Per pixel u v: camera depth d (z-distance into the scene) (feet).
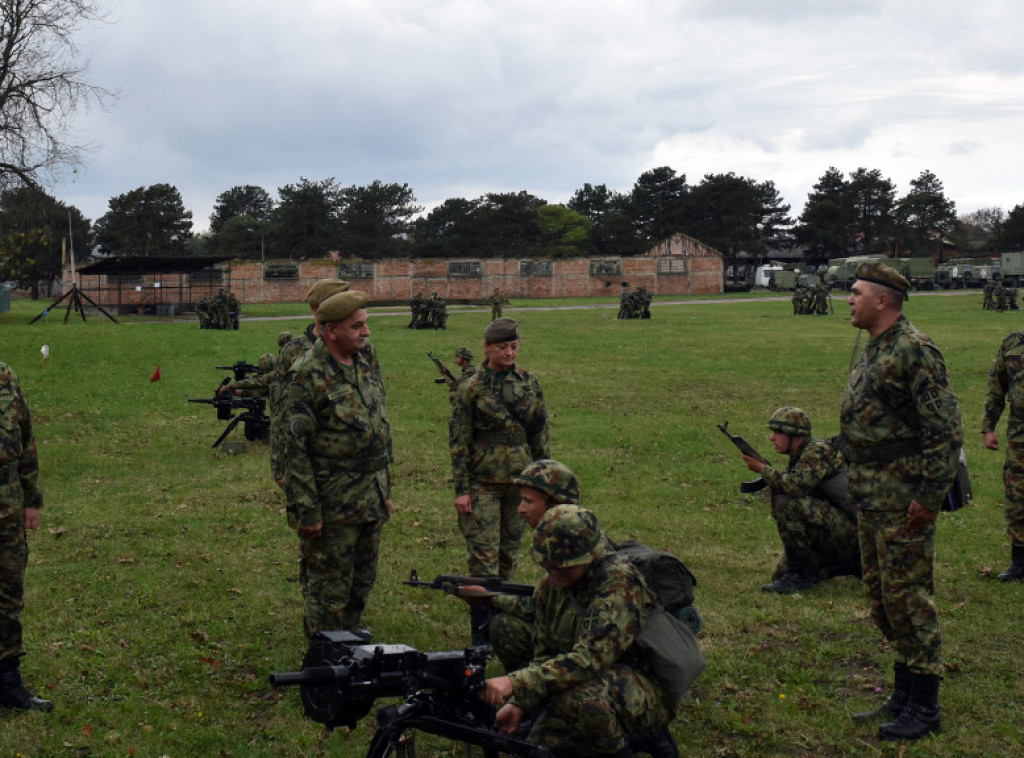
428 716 12.89
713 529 30.07
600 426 50.34
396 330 124.36
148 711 17.31
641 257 292.20
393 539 29.07
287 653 20.08
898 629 16.66
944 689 18.13
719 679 18.70
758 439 46.98
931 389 16.14
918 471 16.49
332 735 16.66
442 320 127.13
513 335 21.83
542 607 14.57
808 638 20.74
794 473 23.91
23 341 87.15
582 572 13.73
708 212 358.43
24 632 20.95
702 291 295.48
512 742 12.56
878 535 16.84
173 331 103.71
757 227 367.25
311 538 19.12
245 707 17.70
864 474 17.02
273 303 252.42
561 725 13.52
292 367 19.07
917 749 15.94
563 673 13.01
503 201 392.88
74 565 26.00
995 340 99.55
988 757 15.71
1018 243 365.40
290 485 18.78
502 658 15.66
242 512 32.19
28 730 16.48
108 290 208.33
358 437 19.19
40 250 298.15
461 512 22.06
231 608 22.80
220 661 19.63
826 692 18.25
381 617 22.06
